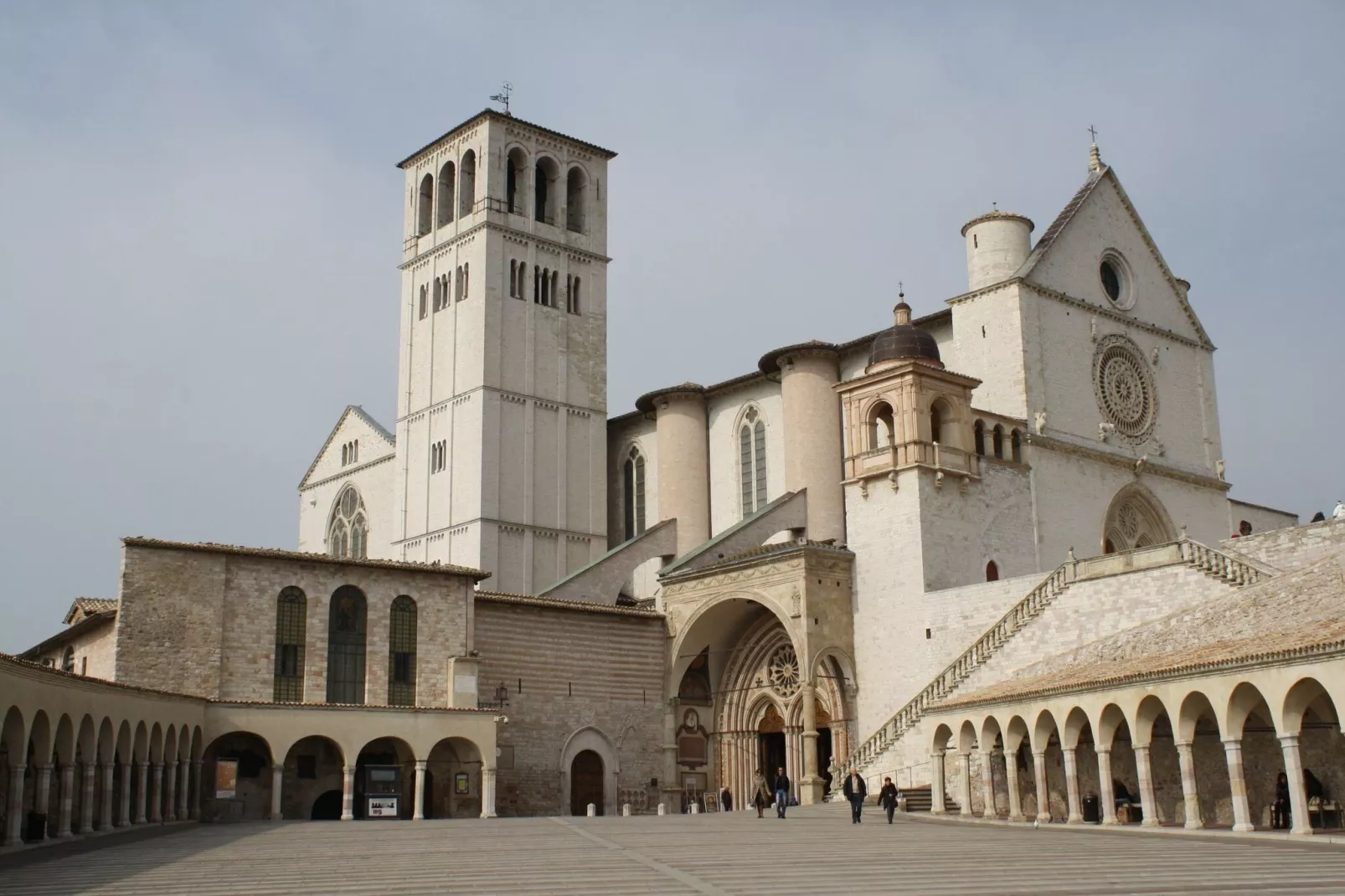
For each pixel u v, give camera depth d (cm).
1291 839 3850
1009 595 6775
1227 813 5028
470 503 9694
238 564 6644
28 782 5381
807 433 8775
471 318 10031
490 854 3728
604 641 8012
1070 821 5094
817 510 8669
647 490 10194
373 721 6562
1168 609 5838
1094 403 8431
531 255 10325
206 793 6281
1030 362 8038
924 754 6625
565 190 10706
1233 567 5616
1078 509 8131
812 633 7381
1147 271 9131
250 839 4475
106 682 4931
